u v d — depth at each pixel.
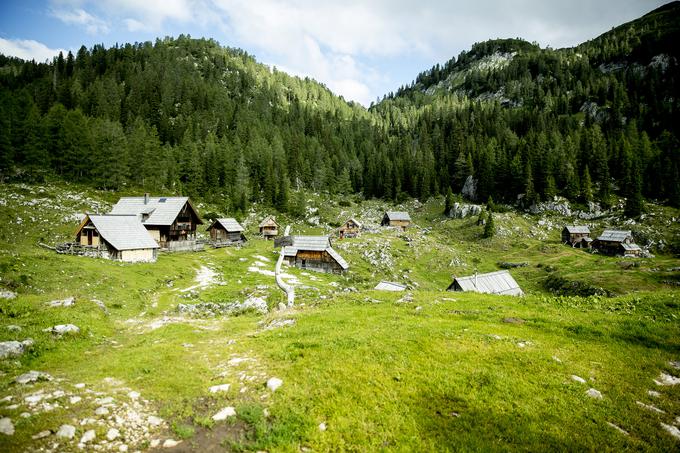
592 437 11.05
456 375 14.51
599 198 146.62
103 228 57.84
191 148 159.75
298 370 14.90
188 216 85.25
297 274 72.50
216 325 25.97
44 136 120.06
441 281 91.94
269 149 191.62
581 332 20.22
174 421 11.24
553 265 103.88
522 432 11.12
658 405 13.04
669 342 18.67
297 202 163.38
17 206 83.50
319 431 11.00
